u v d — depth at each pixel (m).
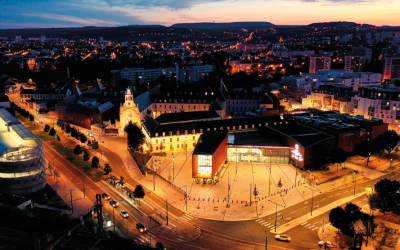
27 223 104.62
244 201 137.88
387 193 122.38
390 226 120.50
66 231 88.56
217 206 134.25
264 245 109.38
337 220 111.50
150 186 151.50
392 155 190.50
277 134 187.12
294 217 126.00
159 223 121.81
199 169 152.88
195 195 143.12
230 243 110.44
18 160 137.88
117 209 130.88
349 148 189.88
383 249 107.12
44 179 147.62
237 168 172.25
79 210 128.00
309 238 113.06
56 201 134.62
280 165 175.38
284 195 142.75
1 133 162.50
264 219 125.00
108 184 152.88
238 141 188.38
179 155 189.75
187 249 106.75
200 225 121.06
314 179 157.25
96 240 93.12
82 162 177.75
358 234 97.50
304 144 169.88
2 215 109.38
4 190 137.00
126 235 113.12
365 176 161.75
